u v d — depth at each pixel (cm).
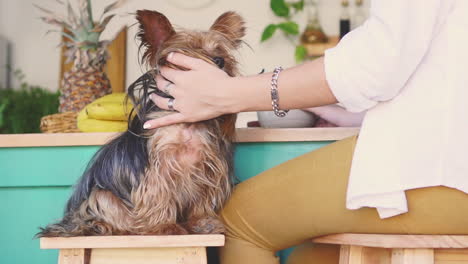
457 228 118
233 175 173
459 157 113
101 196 160
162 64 155
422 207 117
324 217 130
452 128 113
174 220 157
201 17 372
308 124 189
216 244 140
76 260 142
